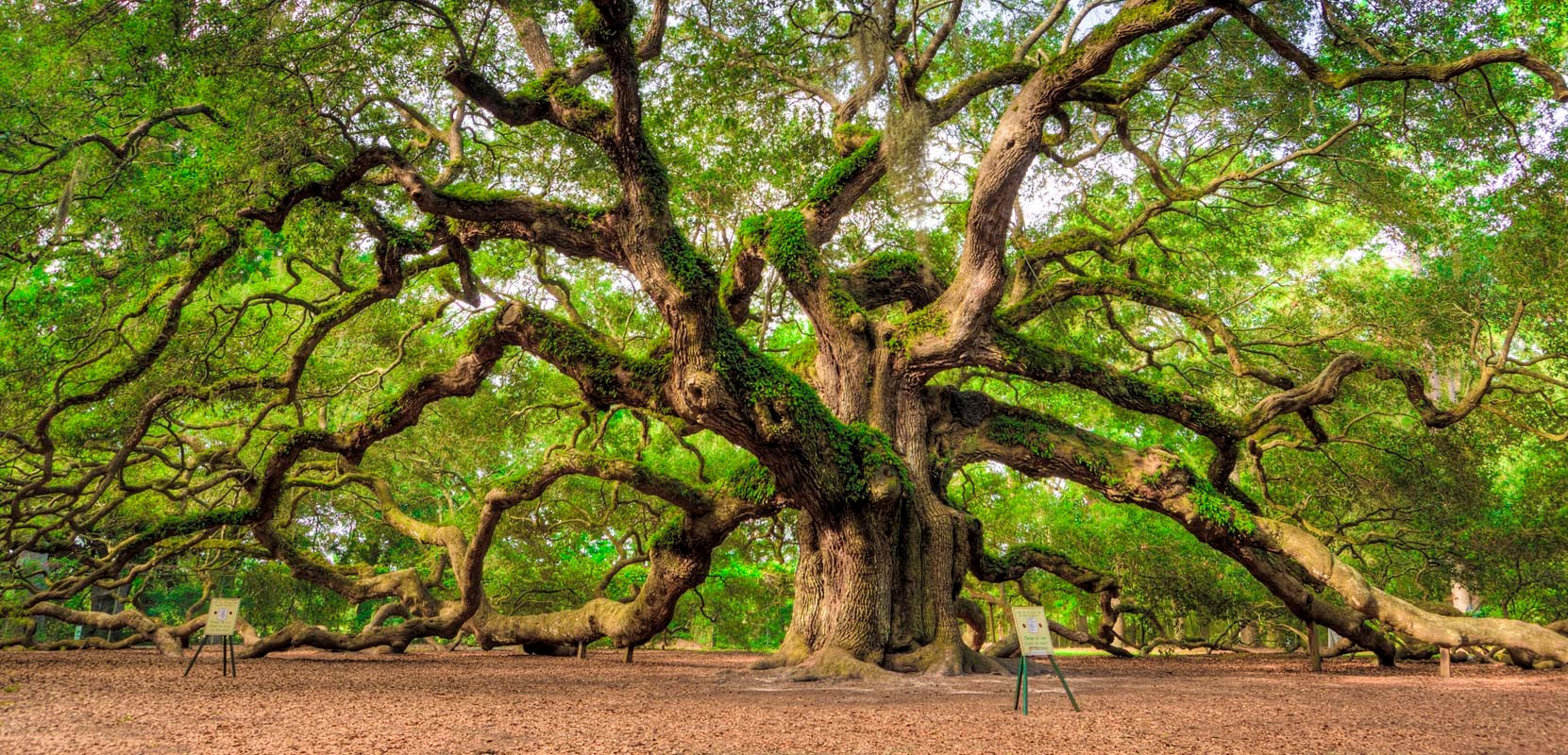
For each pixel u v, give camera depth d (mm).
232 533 24750
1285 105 17953
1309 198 19719
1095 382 16516
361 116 15156
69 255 17266
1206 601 24719
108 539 24156
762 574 31781
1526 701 10961
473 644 27609
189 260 16703
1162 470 16500
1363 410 22938
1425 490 21828
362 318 24656
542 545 28516
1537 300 18047
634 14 11633
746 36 18484
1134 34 12461
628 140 12719
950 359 15500
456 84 12484
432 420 26531
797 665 14227
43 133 15391
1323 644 27328
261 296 19312
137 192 16031
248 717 8453
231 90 13992
